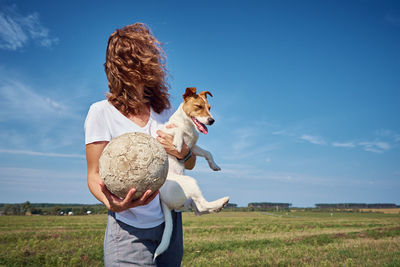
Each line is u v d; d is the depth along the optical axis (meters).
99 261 8.72
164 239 2.04
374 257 9.00
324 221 43.16
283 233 20.72
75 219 48.84
